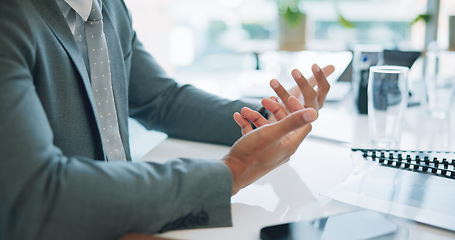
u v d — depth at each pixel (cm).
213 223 60
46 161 53
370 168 82
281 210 66
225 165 63
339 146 100
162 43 343
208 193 60
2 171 50
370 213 61
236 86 174
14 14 61
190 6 423
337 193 71
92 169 56
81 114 75
